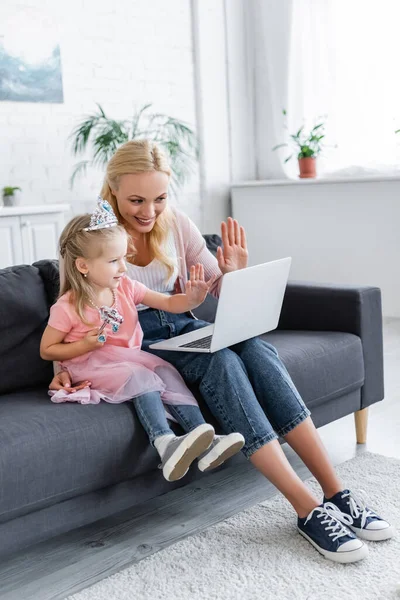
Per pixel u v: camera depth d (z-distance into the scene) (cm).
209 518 200
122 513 206
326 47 491
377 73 471
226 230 208
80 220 193
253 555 175
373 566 167
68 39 441
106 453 171
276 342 230
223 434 197
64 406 179
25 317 204
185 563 173
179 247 226
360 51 476
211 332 197
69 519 169
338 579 163
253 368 191
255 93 542
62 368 195
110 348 193
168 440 172
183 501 212
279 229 507
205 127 517
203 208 525
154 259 216
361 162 486
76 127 450
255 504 206
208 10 510
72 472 165
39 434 161
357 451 242
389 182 446
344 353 233
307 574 165
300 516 178
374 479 214
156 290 217
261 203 514
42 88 430
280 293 206
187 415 183
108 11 459
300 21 500
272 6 509
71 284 192
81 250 188
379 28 466
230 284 179
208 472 201
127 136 434
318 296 250
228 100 530
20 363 201
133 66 475
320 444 186
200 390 188
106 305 195
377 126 476
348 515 180
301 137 514
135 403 180
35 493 159
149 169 203
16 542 160
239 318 189
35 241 389
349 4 476
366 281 469
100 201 193
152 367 191
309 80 504
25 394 194
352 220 468
